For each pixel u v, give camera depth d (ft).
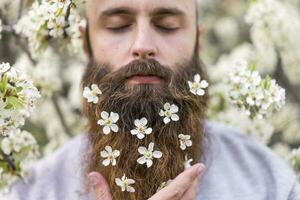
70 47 8.46
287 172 8.21
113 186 7.25
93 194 7.93
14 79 6.28
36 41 8.23
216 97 9.47
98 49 7.68
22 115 6.39
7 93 6.19
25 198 8.35
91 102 7.64
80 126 10.67
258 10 9.61
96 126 7.59
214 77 10.41
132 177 7.18
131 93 7.25
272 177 8.21
